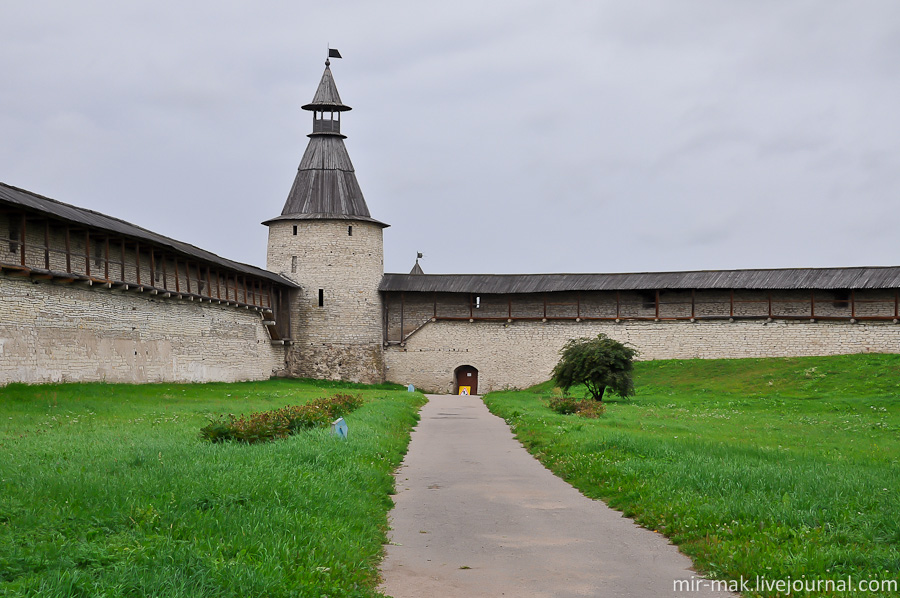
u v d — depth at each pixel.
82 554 8.02
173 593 7.16
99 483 11.15
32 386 27.17
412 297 61.38
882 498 11.78
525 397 44.81
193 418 23.02
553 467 16.81
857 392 40.59
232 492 10.98
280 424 18.69
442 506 12.80
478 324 59.59
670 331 55.94
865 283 50.78
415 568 9.34
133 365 35.47
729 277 54.44
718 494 12.27
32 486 10.94
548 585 8.70
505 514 12.20
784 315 53.72
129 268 36.66
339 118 60.16
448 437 23.33
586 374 38.72
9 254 27.95
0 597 6.66
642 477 13.92
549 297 59.41
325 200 58.72
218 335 45.38
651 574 9.11
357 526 10.60
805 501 11.53
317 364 57.38
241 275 48.34
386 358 60.28
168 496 10.51
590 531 11.12
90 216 32.66
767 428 25.56
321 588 7.91
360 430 20.69
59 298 30.22
